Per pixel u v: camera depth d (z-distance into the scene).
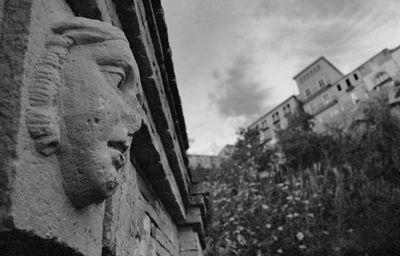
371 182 9.18
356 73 26.44
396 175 9.37
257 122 33.09
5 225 0.62
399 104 11.23
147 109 1.85
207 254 6.23
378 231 7.59
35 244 0.74
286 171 10.90
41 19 0.80
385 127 10.30
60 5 0.94
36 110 0.71
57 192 0.76
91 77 0.83
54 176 0.75
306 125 13.73
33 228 0.67
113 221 1.23
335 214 8.17
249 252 6.15
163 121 2.05
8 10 0.77
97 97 0.81
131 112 0.97
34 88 0.73
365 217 8.12
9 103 0.69
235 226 6.40
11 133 0.67
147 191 2.21
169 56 2.26
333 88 27.78
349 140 11.15
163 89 2.18
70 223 0.81
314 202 8.18
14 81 0.70
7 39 0.74
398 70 21.72
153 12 1.87
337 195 8.81
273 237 6.09
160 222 2.48
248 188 7.14
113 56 0.91
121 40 0.96
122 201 1.38
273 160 10.57
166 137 2.21
